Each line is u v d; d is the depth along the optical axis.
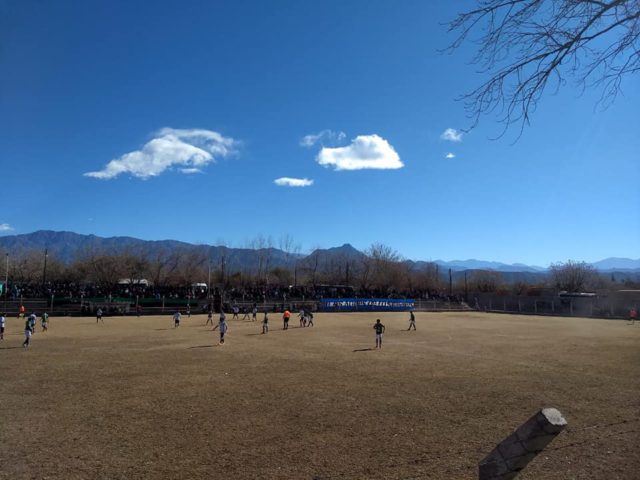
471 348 29.55
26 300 69.62
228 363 22.62
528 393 15.90
